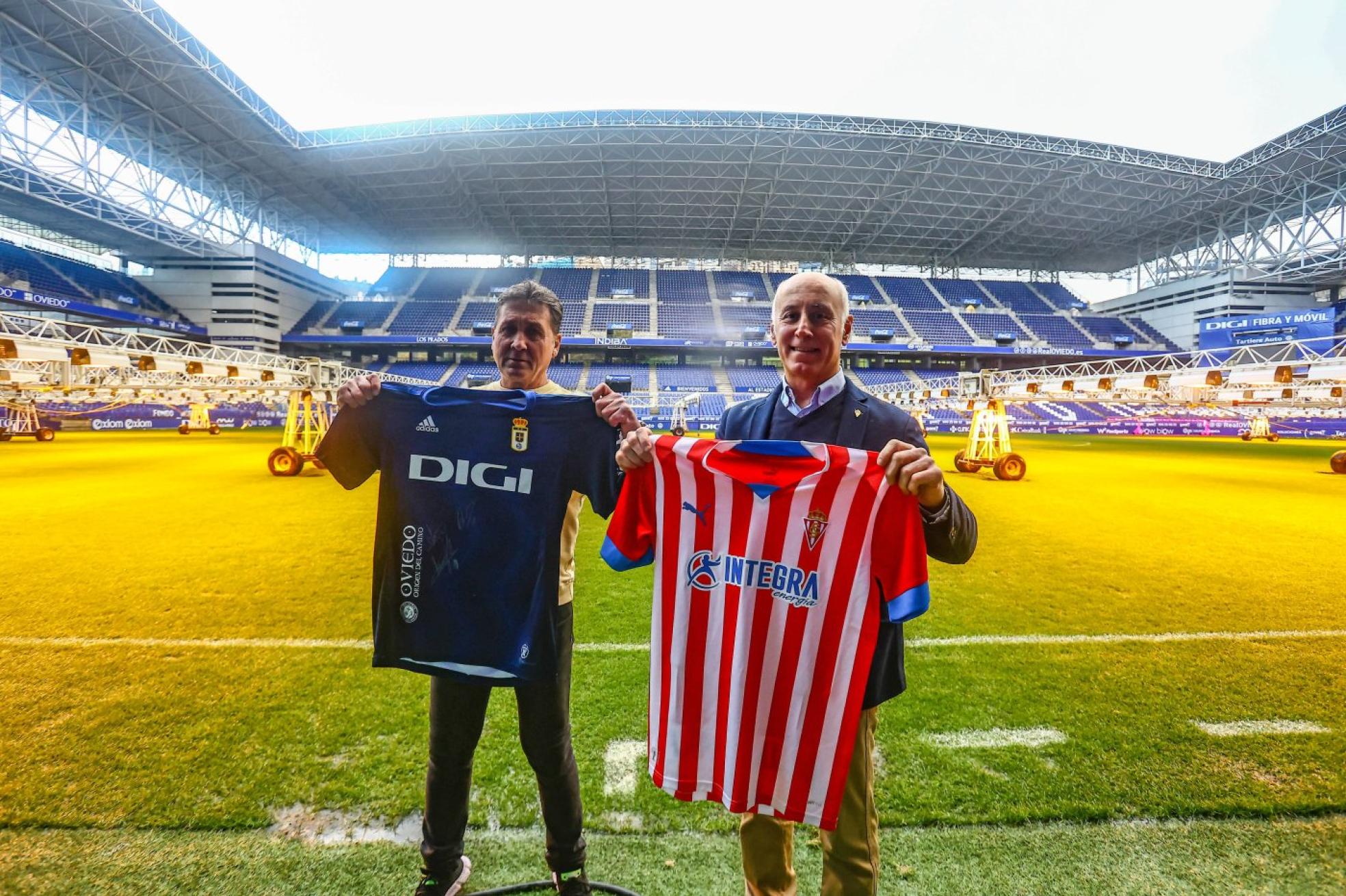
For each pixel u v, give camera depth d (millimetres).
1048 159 28656
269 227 37344
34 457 15000
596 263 46344
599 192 33688
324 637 3697
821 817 1467
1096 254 43312
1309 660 3451
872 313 41344
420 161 29672
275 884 1792
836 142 28469
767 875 1568
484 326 37219
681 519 1644
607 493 1701
